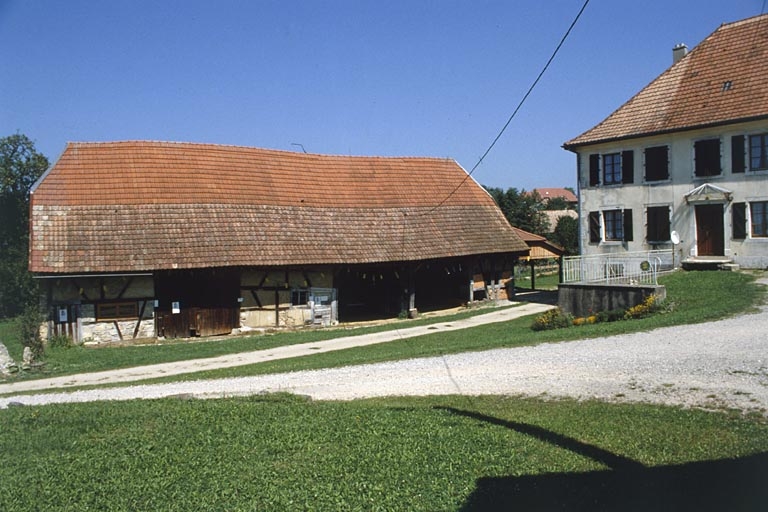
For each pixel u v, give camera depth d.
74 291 25.00
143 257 25.67
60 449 9.64
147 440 9.77
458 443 8.73
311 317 29.03
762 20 28.81
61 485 8.05
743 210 25.81
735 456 7.46
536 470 7.55
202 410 11.48
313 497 7.26
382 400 12.08
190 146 31.55
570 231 59.81
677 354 13.12
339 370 16.08
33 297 44.44
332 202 32.41
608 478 7.14
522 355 15.22
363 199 33.53
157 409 11.77
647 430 8.72
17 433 10.49
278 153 33.97
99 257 25.20
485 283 35.19
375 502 7.00
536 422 9.57
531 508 6.55
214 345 24.14
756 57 27.55
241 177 31.03
